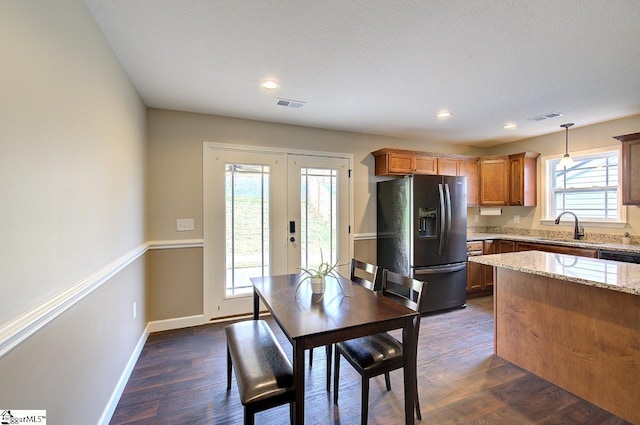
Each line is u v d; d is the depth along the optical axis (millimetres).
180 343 2809
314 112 3281
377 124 3762
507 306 2475
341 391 2082
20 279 971
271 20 1692
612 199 3701
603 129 3725
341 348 1840
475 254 4262
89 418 1516
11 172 932
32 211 1041
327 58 2125
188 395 2023
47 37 1149
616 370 1825
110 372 1835
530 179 4445
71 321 1322
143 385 2137
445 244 3703
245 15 1647
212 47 1973
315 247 3867
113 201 1925
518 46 1961
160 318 3123
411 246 3598
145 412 1854
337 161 4016
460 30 1787
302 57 2109
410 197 3619
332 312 1604
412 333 1599
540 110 3246
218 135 3361
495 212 4953
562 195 4246
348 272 4059
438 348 2705
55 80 1209
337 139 4023
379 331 1509
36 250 1063
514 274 2420
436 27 1760
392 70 2307
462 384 2152
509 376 2254
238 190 3465
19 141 974
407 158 4164
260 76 2402
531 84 2564
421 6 1573
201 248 3279
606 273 1890
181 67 2236
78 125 1420
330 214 3979
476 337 2945
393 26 1749
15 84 956
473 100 2943
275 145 3648
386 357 1684
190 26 1742
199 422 1771
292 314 1572
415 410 1804
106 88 1821
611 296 1853
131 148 2408
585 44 1933
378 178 4297
